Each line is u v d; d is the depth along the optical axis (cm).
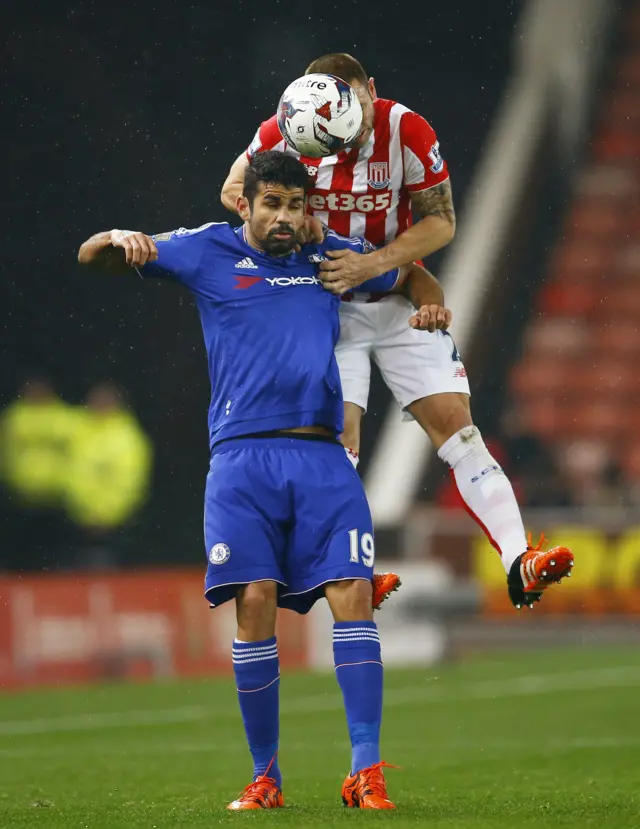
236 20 6444
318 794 1902
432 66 7425
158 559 5828
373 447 6481
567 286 7444
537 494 6128
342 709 3503
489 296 7188
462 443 1903
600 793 1856
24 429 5128
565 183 7725
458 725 3100
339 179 1817
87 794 1970
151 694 4006
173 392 6041
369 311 1909
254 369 1627
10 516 5566
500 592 5191
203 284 1656
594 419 6950
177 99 6291
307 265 1681
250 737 1659
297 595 1634
